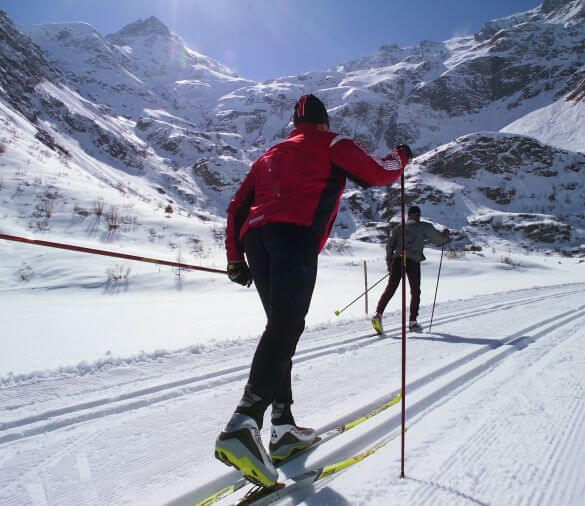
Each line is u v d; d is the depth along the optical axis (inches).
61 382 140.7
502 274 935.7
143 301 420.8
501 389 123.5
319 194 71.7
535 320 241.6
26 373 145.3
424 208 2832.2
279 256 66.8
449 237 225.9
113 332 232.8
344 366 154.8
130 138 4443.9
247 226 73.2
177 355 174.7
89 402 121.5
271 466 62.4
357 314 297.0
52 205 895.7
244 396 61.8
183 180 3865.7
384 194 3125.0
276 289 64.9
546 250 2378.2
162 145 4633.4
